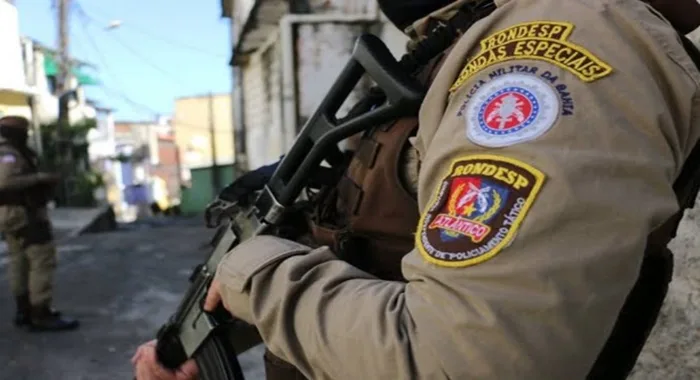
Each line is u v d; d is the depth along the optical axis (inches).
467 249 23.9
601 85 24.7
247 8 300.2
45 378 146.4
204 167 961.5
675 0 30.1
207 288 39.8
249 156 396.5
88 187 655.1
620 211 23.1
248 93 394.0
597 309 23.0
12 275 180.1
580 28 26.1
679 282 56.1
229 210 40.4
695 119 26.7
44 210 177.6
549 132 24.0
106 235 402.6
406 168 32.6
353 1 183.6
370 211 33.7
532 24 27.0
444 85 28.9
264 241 34.1
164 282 241.8
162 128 1653.5
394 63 33.4
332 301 28.5
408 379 24.2
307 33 186.4
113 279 248.5
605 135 23.9
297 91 188.2
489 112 25.7
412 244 32.6
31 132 625.3
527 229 23.1
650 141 24.5
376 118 33.0
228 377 38.0
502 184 24.0
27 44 703.7
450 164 26.3
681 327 56.1
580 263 22.6
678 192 29.5
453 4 35.5
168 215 929.5
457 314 23.4
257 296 31.0
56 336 174.9
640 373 60.1
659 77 26.2
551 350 22.5
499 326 22.5
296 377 36.7
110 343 169.3
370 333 25.9
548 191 23.1
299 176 35.4
